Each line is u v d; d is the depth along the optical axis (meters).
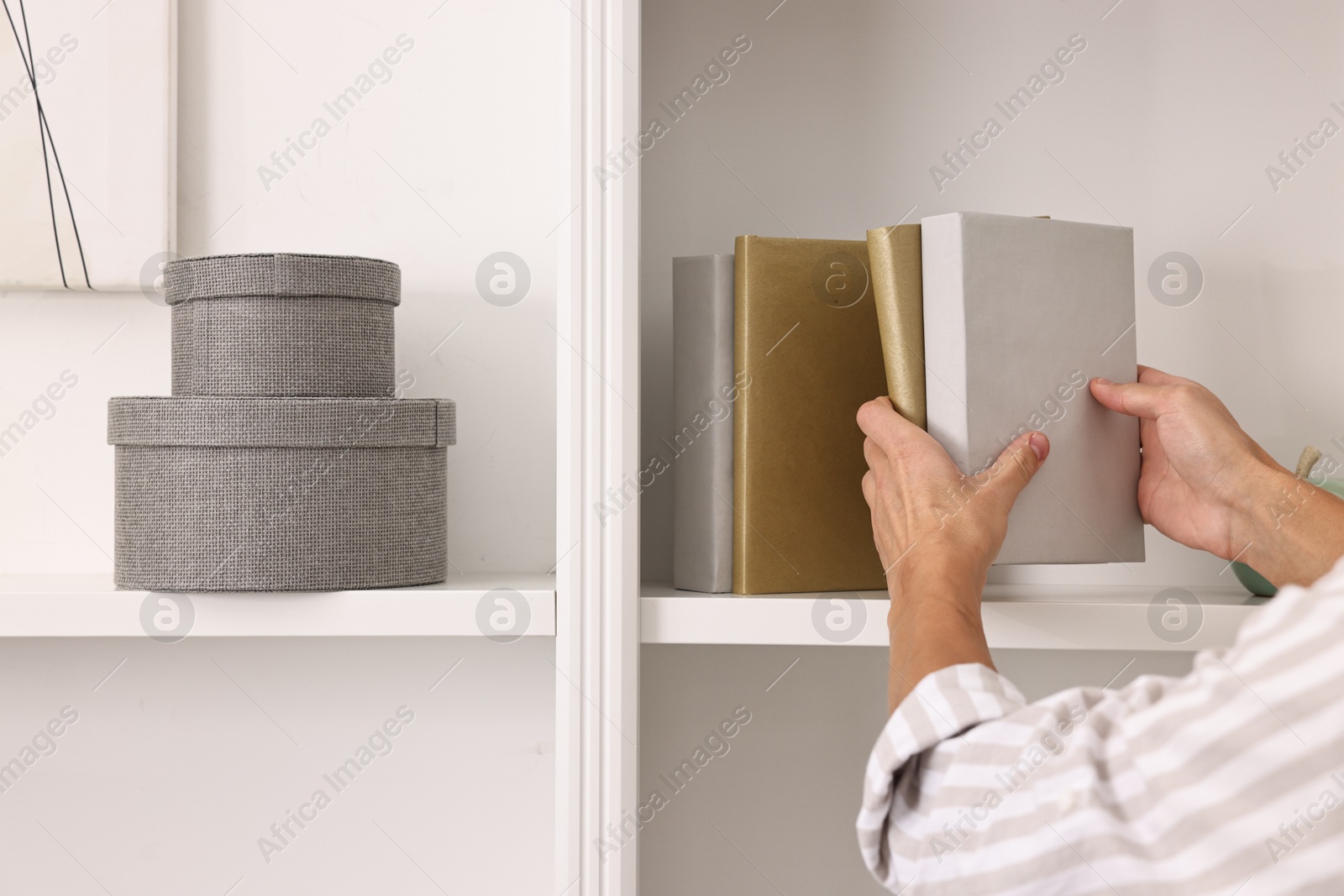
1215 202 0.94
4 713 0.92
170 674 0.93
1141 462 0.73
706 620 0.68
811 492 0.73
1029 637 0.70
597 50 0.66
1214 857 0.37
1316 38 0.94
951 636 0.50
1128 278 0.71
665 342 0.92
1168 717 0.39
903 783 0.48
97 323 0.93
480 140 0.94
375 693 0.93
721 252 0.92
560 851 0.66
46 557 0.92
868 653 0.93
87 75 0.91
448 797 0.93
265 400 0.68
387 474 0.72
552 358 0.94
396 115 0.94
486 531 0.93
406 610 0.70
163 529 0.69
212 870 0.92
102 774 0.92
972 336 0.64
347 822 0.93
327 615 0.70
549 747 0.93
